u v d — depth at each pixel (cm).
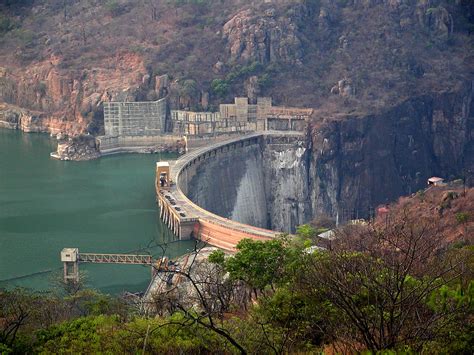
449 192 15138
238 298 7369
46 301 7788
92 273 14038
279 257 7062
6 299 7606
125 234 17512
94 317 6297
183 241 17000
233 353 4828
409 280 4738
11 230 17462
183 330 5244
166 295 6588
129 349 5294
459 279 5253
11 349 5297
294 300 5300
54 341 5628
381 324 4191
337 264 5041
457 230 12888
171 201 18625
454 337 4303
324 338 5012
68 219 18625
